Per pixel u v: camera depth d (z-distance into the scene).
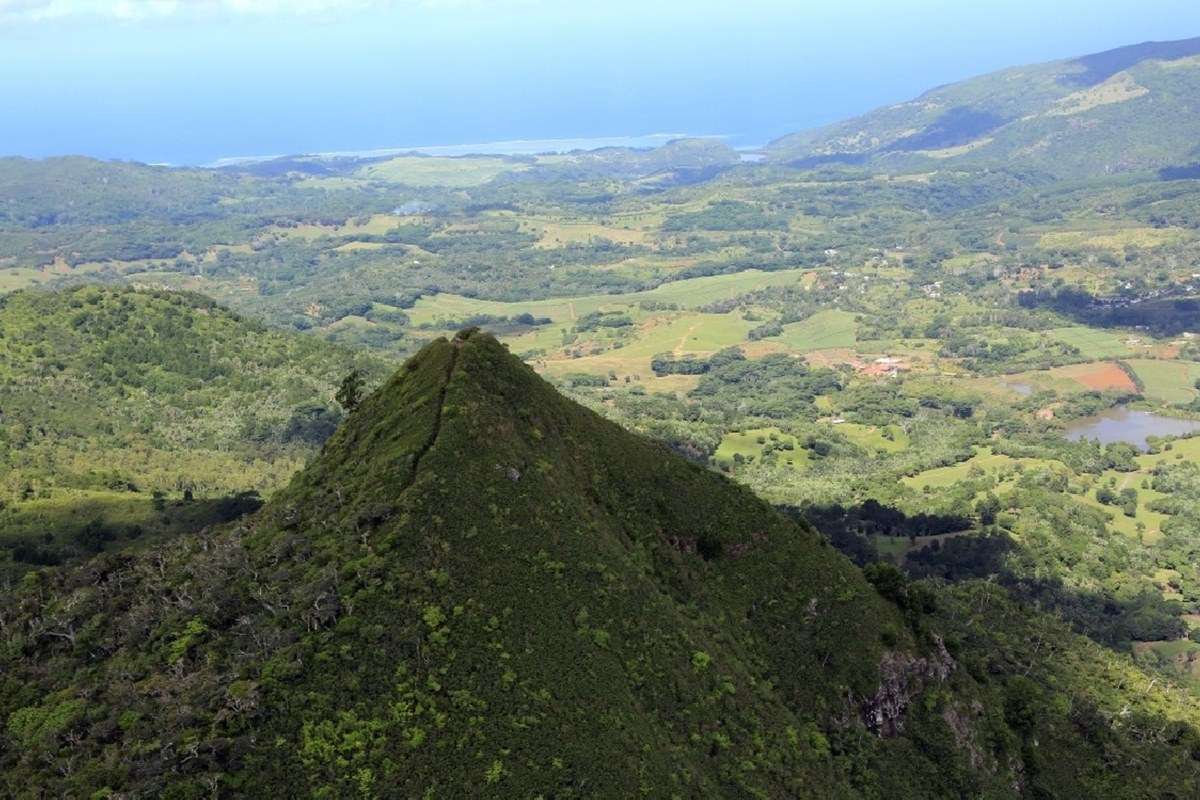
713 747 77.06
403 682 66.75
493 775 62.84
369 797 60.16
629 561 88.06
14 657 78.12
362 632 68.81
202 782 58.47
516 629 73.50
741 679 85.62
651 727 73.31
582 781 64.81
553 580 79.00
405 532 76.62
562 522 84.69
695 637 85.12
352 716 63.94
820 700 91.69
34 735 67.44
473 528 79.12
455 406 88.88
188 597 78.94
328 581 72.81
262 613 73.25
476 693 67.69
